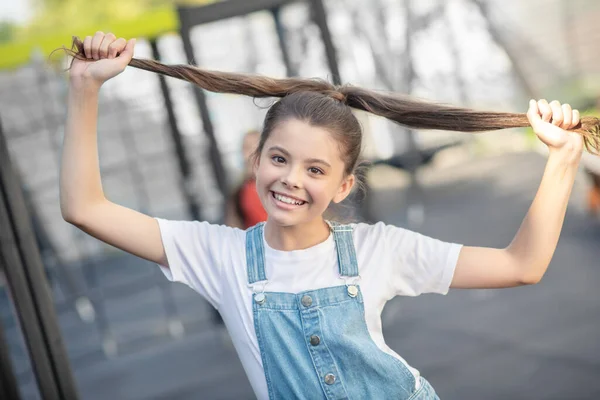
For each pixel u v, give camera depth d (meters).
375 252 2.05
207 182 11.05
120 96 11.38
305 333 1.98
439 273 2.03
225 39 10.33
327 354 1.97
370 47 13.57
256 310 2.01
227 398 6.47
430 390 2.08
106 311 10.32
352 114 2.00
